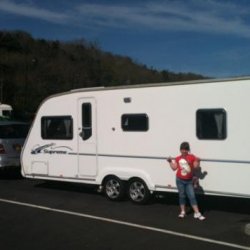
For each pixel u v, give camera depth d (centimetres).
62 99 1179
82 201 1103
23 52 9112
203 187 948
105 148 1098
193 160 920
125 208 1020
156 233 810
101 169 1107
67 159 1171
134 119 1050
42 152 1223
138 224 875
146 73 8306
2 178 1484
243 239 770
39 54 9050
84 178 1139
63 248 728
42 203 1082
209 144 941
